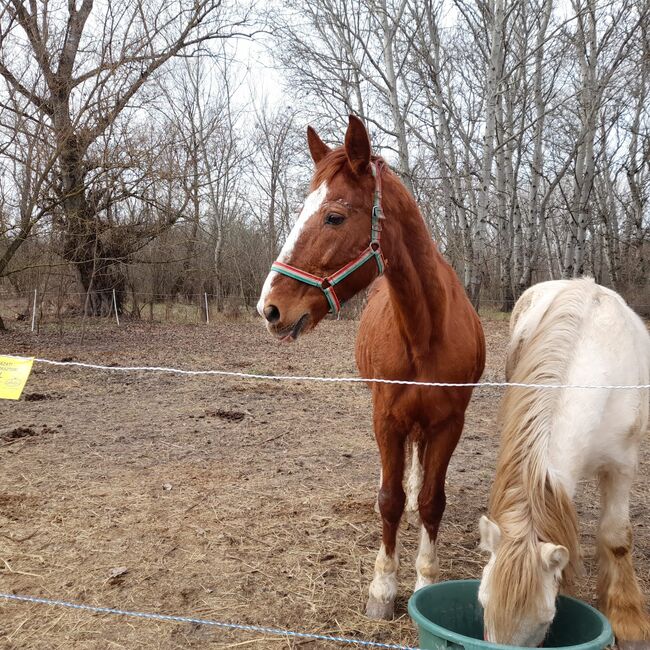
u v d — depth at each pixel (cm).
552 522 204
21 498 405
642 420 270
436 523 296
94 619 276
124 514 387
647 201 2345
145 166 1284
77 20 1310
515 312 371
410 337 269
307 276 237
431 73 1670
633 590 271
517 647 179
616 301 289
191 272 2062
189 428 591
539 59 1802
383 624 279
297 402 715
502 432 240
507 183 2167
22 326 1461
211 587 305
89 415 637
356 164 241
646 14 1547
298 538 360
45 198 1243
